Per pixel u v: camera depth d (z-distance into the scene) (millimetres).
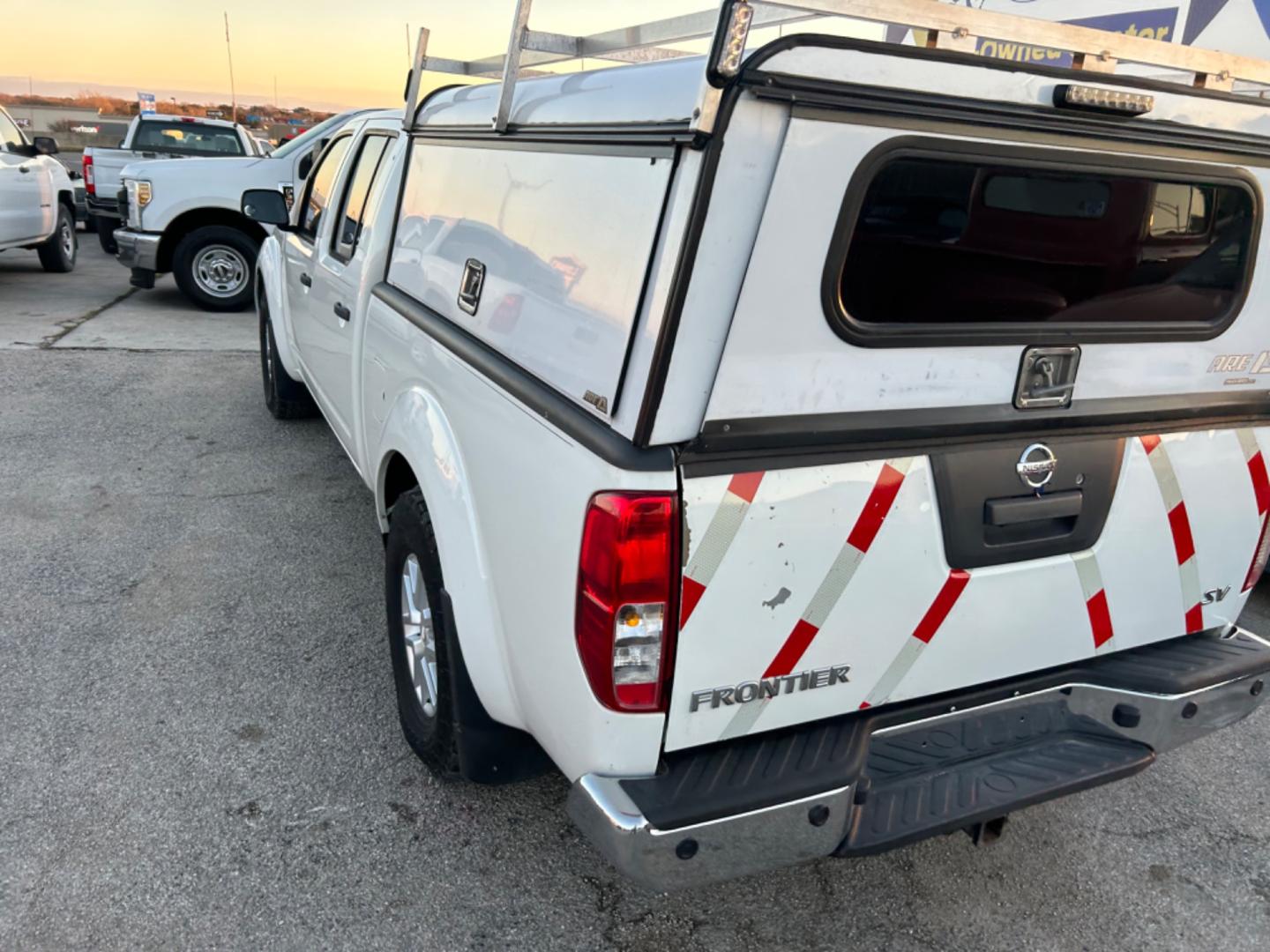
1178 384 2342
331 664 3514
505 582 2176
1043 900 2584
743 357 1761
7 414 6168
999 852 2758
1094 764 2260
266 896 2449
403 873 2557
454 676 2469
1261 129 2096
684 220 1629
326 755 3012
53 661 3438
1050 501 2189
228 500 4969
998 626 2244
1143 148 1978
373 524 4738
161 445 5738
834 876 2645
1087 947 2434
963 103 1738
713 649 1895
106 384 6941
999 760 2242
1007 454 2123
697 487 1779
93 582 4039
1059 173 1939
